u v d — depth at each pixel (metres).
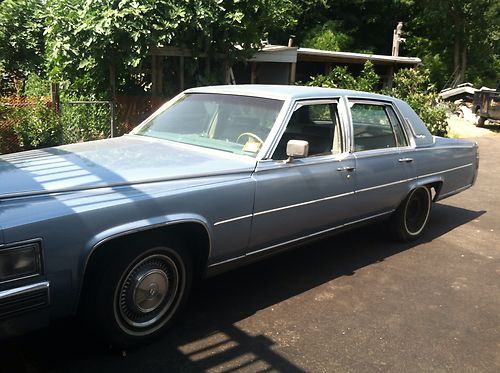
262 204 3.63
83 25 7.89
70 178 2.97
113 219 2.79
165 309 3.25
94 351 3.07
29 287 2.51
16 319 2.53
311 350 3.23
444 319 3.78
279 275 4.46
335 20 29.83
